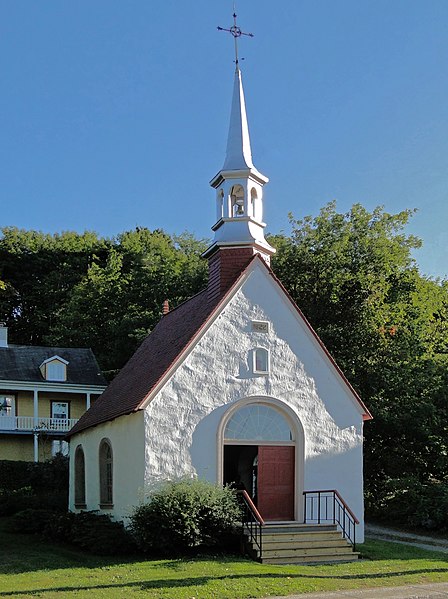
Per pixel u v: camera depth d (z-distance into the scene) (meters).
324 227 40.31
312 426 21.73
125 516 20.33
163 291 51.41
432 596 14.01
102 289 52.84
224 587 14.30
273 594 13.91
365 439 33.06
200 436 20.34
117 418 22.42
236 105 24.78
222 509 18.58
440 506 25.48
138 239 60.50
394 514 28.23
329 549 18.80
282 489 21.16
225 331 21.25
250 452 22.81
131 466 20.73
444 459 31.41
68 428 41.91
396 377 33.59
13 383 41.06
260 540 18.00
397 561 18.30
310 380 22.03
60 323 54.88
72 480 28.56
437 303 40.59
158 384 20.06
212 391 20.73
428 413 31.69
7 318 59.03
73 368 43.97
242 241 22.77
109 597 13.44
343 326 37.00
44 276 60.06
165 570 16.17
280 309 22.08
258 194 24.09
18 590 14.28
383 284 37.81
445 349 38.38
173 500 18.31
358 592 14.33
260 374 21.41
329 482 21.58
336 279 37.88
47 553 19.69
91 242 62.53
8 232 62.00
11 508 29.47
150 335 29.52
